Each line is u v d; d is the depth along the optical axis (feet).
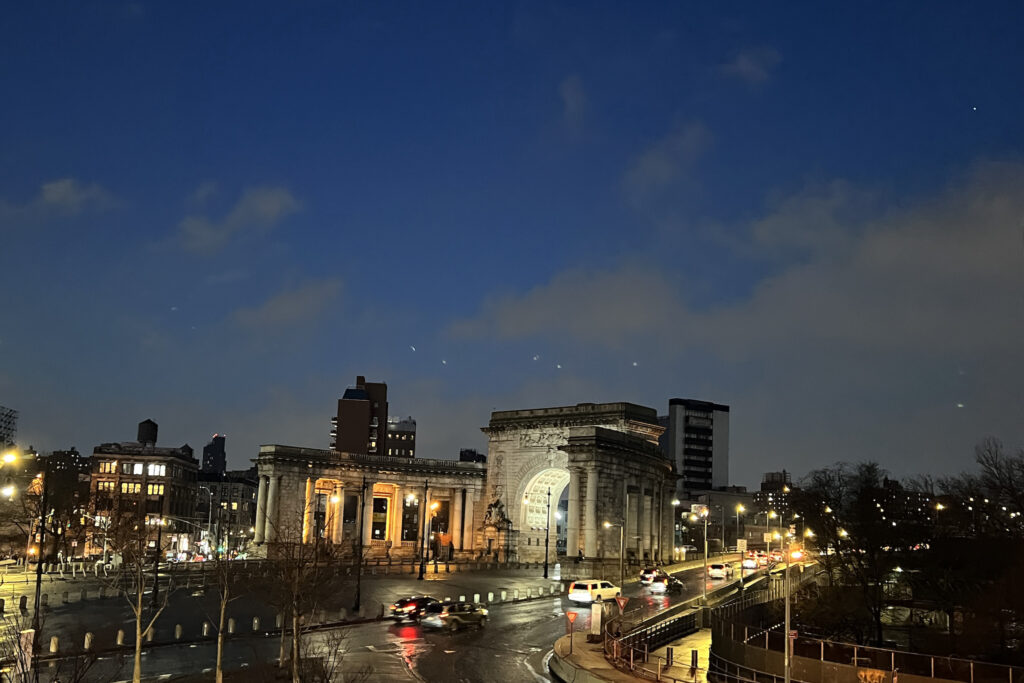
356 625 240.32
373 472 497.46
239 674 161.89
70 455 603.67
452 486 520.83
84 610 237.45
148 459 631.15
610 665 179.93
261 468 466.29
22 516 387.55
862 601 315.37
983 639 248.11
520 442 504.43
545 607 288.30
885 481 401.49
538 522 513.04
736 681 180.14
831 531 347.36
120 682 154.10
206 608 250.98
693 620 270.46
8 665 147.13
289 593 178.60
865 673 164.04
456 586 327.06
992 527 321.52
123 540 310.04
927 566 309.01
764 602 299.38
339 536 501.97
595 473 407.23
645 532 452.76
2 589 263.70
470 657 197.47
